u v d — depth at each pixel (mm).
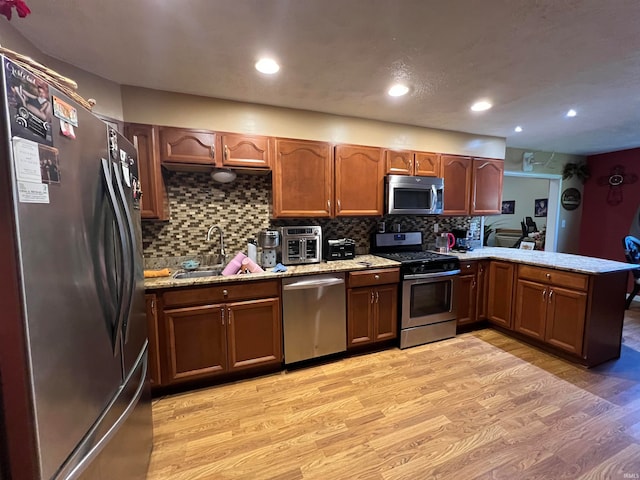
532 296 2781
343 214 2822
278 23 1418
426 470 1482
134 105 2146
